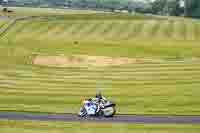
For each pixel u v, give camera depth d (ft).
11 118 407.85
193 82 629.92
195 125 373.20
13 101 510.17
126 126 368.27
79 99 522.88
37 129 357.00
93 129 357.00
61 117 415.03
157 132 346.13
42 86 618.03
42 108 463.42
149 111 444.14
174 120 397.39
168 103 490.90
